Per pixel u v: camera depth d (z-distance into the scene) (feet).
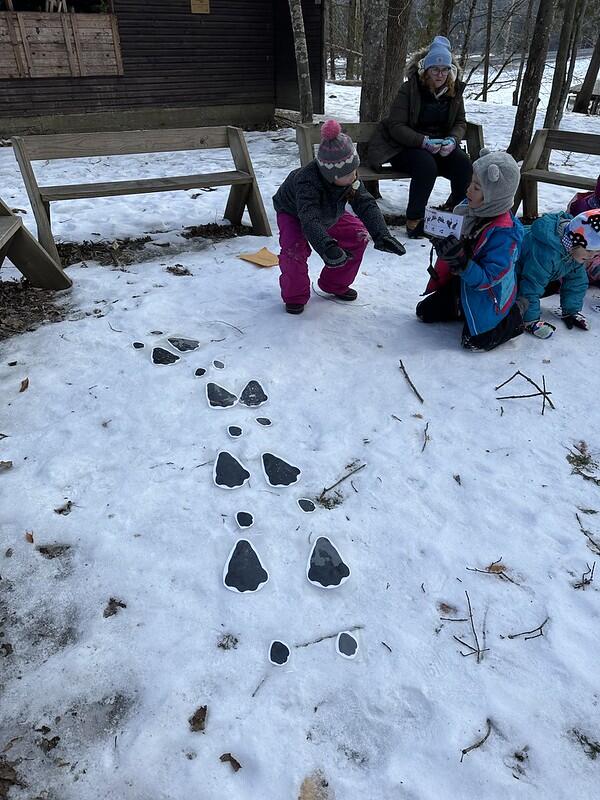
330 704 5.30
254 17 33.45
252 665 5.59
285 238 11.02
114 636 5.84
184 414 8.89
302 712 5.24
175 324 11.33
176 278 13.42
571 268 10.85
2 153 27.43
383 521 7.16
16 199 20.12
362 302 12.41
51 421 8.74
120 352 10.39
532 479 7.81
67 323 11.37
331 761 4.91
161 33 31.30
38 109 29.99
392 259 14.79
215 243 15.80
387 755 4.96
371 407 9.16
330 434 8.58
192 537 6.89
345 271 11.89
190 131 15.51
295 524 7.09
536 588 6.35
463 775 4.81
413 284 13.37
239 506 7.31
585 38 83.61
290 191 10.57
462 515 7.25
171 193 20.31
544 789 4.73
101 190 14.11
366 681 5.48
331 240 9.61
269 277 13.50
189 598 6.21
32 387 9.48
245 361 10.18
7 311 11.84
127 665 5.58
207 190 20.76
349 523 7.13
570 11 27.07
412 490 7.61
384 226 10.48
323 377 9.89
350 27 68.03
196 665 5.58
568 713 5.24
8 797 4.67
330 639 5.83
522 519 7.20
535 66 23.47
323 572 6.49
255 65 34.76
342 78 80.84
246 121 35.88
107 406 9.04
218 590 6.30
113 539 6.83
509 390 9.56
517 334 10.78
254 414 8.95
